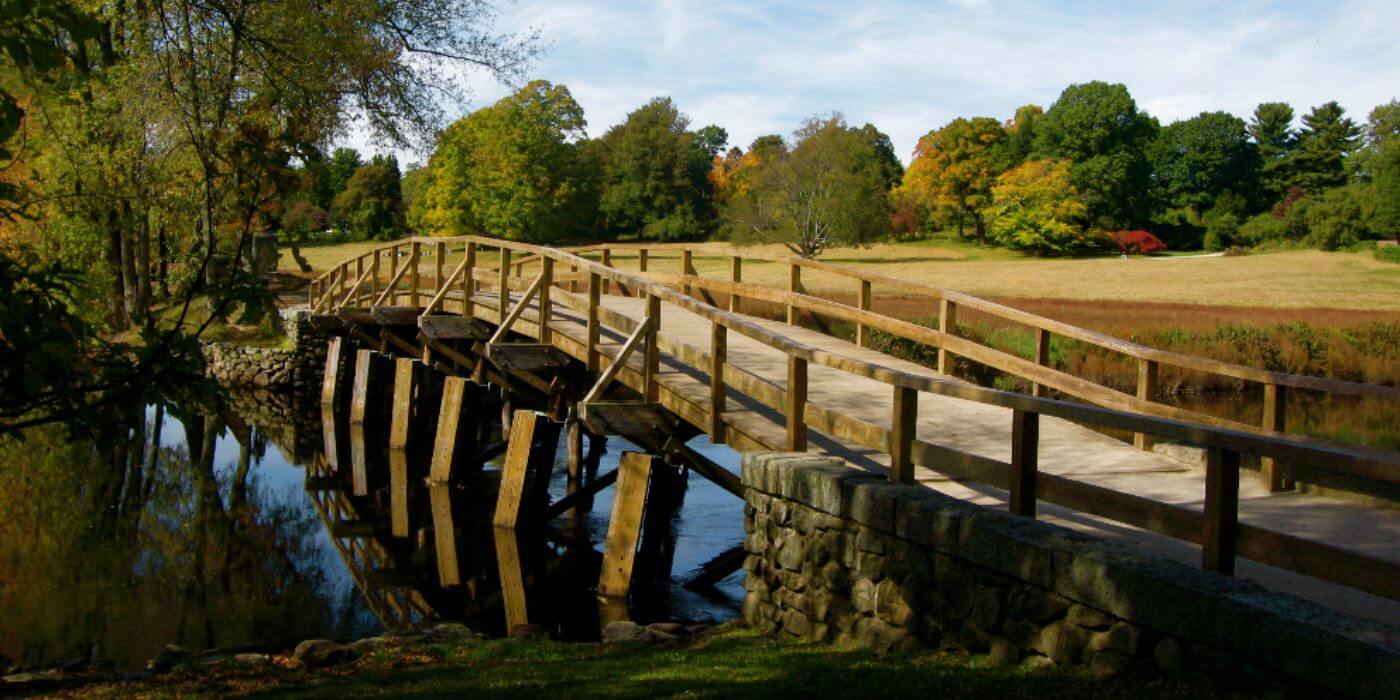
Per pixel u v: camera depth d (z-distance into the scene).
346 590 9.85
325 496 14.34
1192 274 48.88
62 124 16.11
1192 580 4.09
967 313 24.27
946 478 6.96
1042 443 8.16
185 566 10.62
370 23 18.78
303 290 34.47
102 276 19.61
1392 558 4.92
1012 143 84.56
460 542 11.58
